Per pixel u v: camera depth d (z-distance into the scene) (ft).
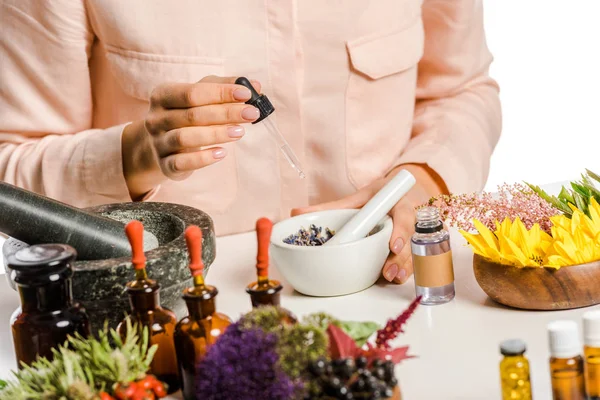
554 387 3.29
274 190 6.73
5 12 6.17
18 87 6.28
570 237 4.28
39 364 3.57
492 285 4.35
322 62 6.57
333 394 2.93
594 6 11.25
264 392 2.99
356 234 4.78
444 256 4.53
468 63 7.14
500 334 4.12
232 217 6.72
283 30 6.42
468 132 6.75
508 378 3.29
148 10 6.24
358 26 6.54
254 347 3.04
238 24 6.38
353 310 4.60
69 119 6.48
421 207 4.89
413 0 6.73
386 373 3.03
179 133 5.13
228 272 5.25
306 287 4.77
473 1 7.02
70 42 6.21
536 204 4.68
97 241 4.23
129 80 6.44
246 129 6.55
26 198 4.18
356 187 6.85
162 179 5.95
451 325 4.28
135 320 3.79
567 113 11.50
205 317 3.63
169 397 3.82
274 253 4.78
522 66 11.46
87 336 3.91
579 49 11.37
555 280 4.21
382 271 4.91
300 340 3.05
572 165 11.63
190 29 6.33
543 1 11.28
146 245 4.41
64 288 3.86
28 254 3.85
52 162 6.13
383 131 6.86
